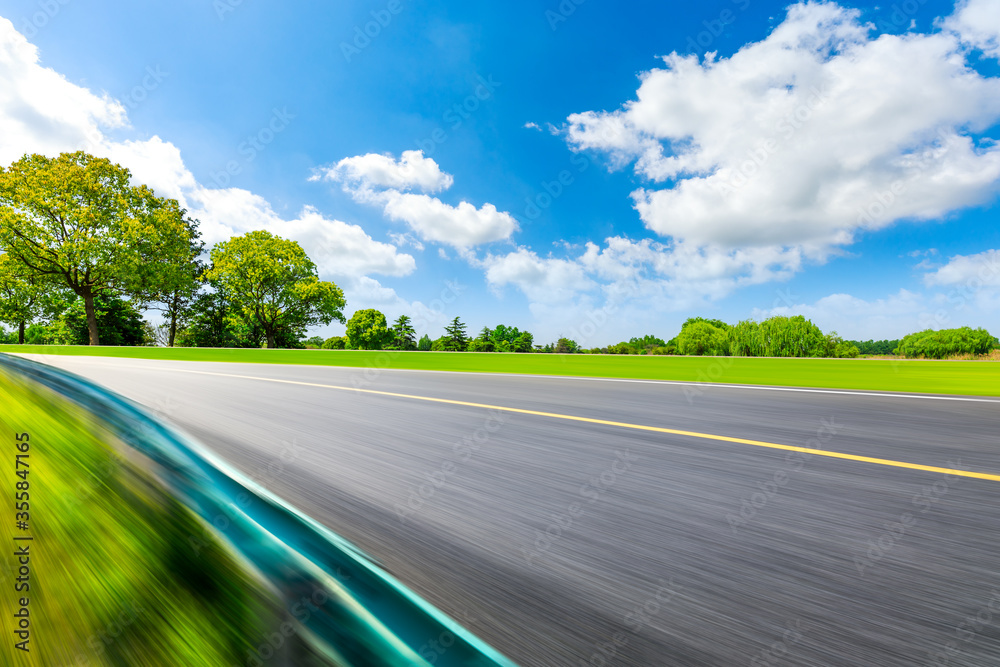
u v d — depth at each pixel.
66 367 10.20
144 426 3.44
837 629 1.39
